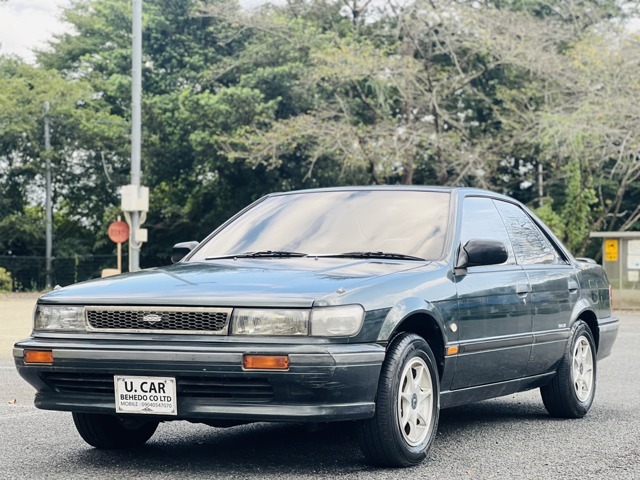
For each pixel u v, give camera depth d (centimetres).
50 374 538
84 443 636
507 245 695
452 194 661
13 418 746
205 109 3891
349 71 3334
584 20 3531
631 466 561
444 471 541
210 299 507
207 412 502
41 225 4425
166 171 4459
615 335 836
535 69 3212
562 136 3044
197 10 4303
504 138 3494
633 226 4006
